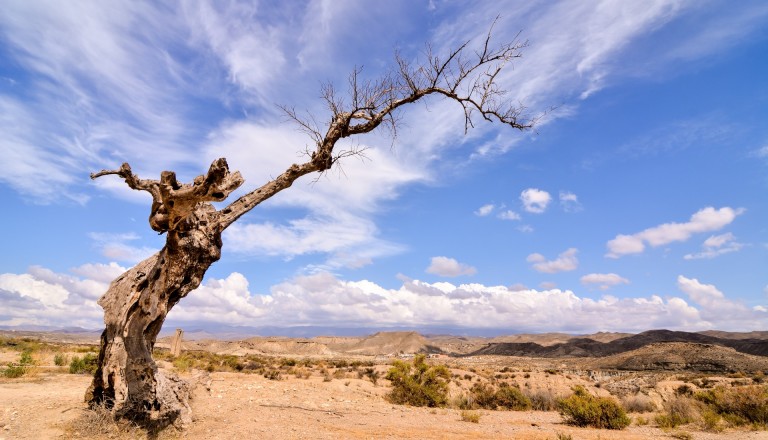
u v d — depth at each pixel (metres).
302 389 17.52
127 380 7.89
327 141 9.50
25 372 15.03
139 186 6.83
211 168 6.38
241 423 9.23
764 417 13.24
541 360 106.12
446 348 178.50
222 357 42.03
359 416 12.12
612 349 134.25
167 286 7.75
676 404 15.88
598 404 13.16
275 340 136.62
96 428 7.66
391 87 10.06
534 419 14.73
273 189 9.37
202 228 8.16
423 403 18.73
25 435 7.30
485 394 21.02
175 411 8.37
